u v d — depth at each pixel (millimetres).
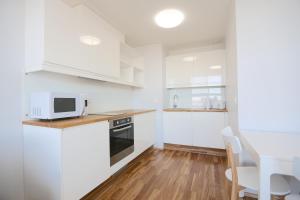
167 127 3418
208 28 2693
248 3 1666
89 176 1616
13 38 1505
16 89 1539
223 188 1835
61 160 1336
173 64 3602
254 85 1656
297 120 1536
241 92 1702
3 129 1458
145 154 3045
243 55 1689
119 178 2094
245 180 1208
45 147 1426
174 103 3916
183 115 3303
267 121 1623
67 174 1382
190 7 2068
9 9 1479
